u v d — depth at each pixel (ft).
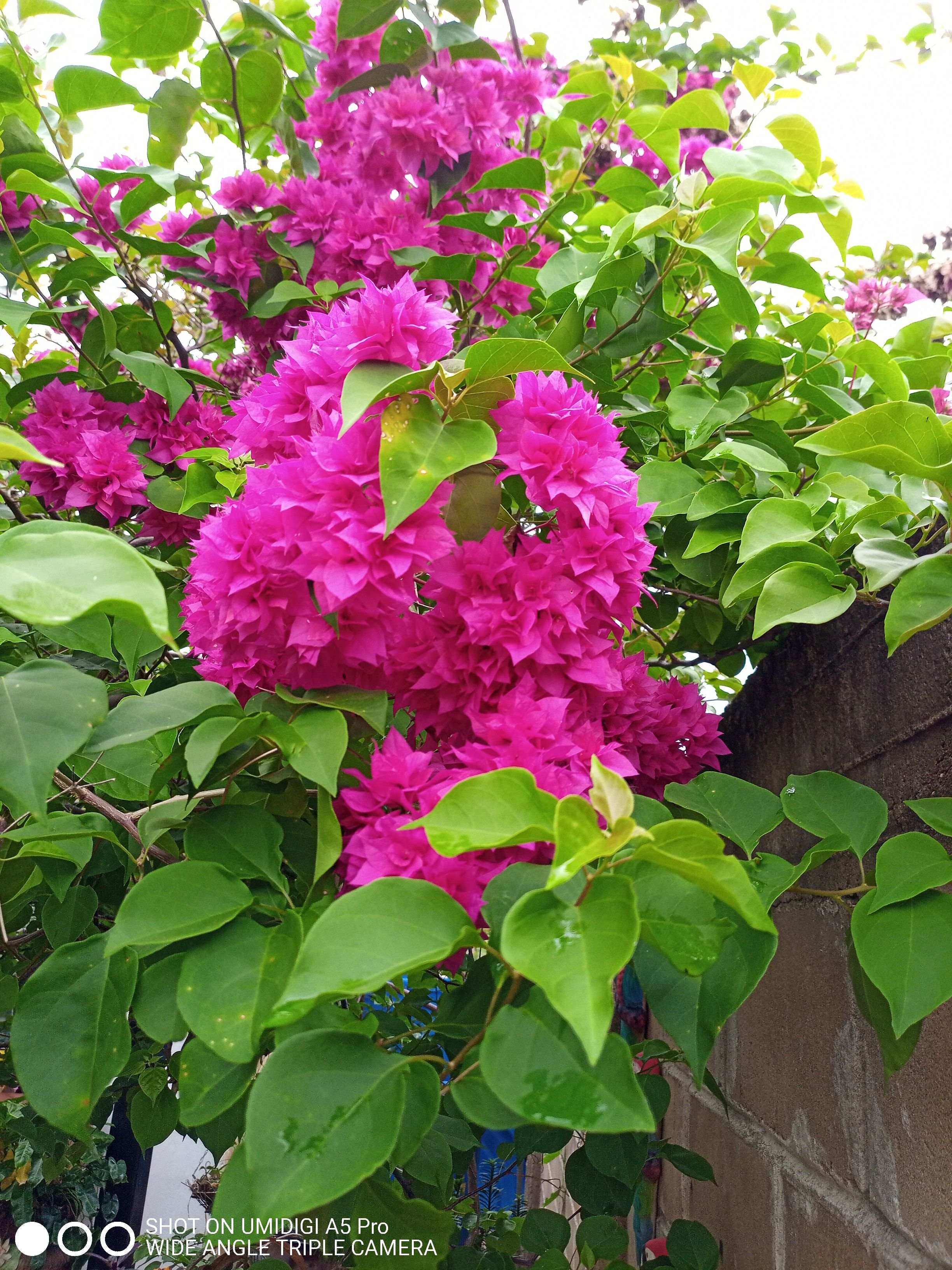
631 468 3.81
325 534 2.17
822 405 3.48
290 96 5.08
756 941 1.90
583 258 3.66
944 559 2.11
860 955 2.02
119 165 4.78
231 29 4.96
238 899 1.95
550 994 1.32
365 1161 1.42
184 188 4.34
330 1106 1.48
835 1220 2.79
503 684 2.39
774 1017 3.39
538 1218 3.43
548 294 3.59
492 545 2.43
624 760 2.29
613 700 2.97
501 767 2.09
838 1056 2.85
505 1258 3.06
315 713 2.25
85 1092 1.84
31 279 4.21
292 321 4.68
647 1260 3.98
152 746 2.68
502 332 3.74
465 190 4.49
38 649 3.85
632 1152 3.18
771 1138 3.38
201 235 4.71
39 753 1.80
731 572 3.20
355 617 2.29
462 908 1.62
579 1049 1.42
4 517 4.78
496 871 1.97
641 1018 5.13
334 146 4.57
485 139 4.37
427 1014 3.58
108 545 1.59
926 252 5.49
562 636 2.41
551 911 1.47
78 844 2.36
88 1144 1.84
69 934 2.81
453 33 4.20
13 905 3.15
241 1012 1.76
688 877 1.51
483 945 1.56
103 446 4.17
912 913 2.04
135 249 4.79
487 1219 5.19
